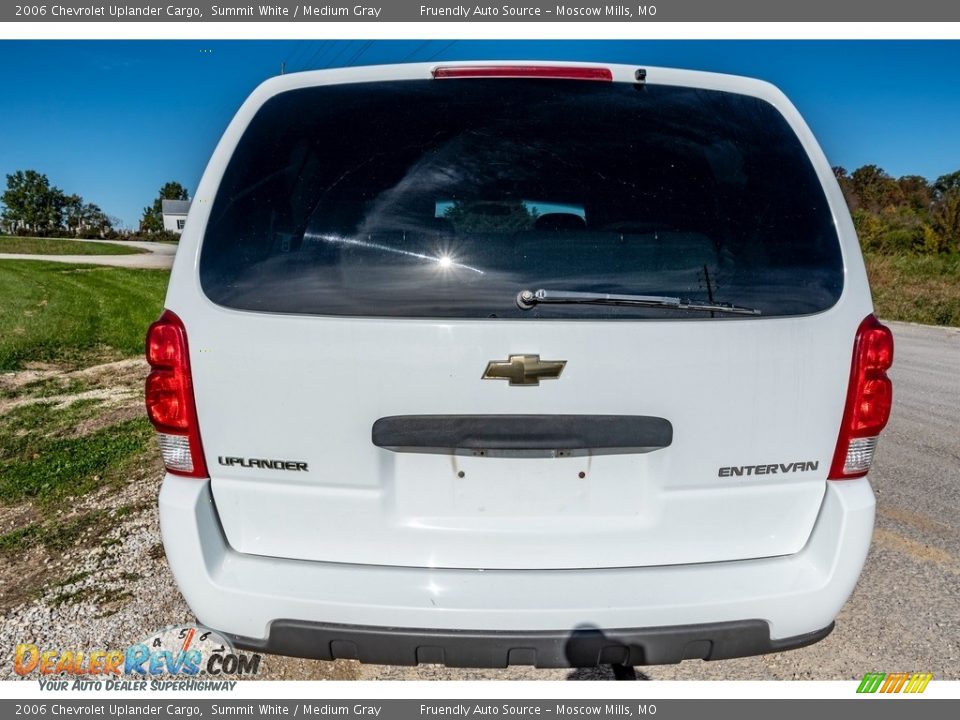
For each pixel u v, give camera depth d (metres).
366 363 1.76
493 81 1.98
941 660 2.53
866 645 2.61
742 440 1.84
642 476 1.86
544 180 1.87
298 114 1.98
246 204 1.88
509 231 1.82
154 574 3.05
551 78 1.98
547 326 1.75
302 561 1.88
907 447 4.86
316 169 1.89
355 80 2.01
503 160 1.89
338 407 1.79
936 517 3.67
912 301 14.15
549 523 1.86
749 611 1.83
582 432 1.79
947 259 19.95
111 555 3.23
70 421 5.55
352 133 1.93
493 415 1.78
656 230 1.85
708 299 1.81
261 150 1.94
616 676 2.47
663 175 1.90
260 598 1.81
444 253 1.80
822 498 1.94
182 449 1.88
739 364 1.80
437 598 1.80
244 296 1.81
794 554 1.93
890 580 3.04
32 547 3.32
